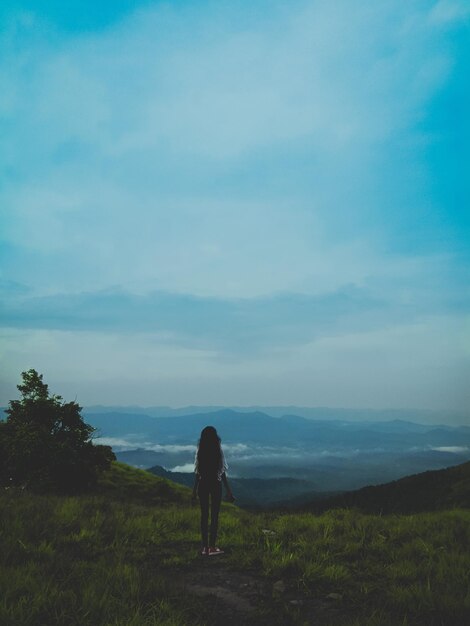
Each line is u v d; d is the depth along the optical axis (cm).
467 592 605
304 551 849
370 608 596
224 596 640
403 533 1030
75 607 523
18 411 3169
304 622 551
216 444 888
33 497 1384
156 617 526
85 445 3191
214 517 865
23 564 652
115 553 776
